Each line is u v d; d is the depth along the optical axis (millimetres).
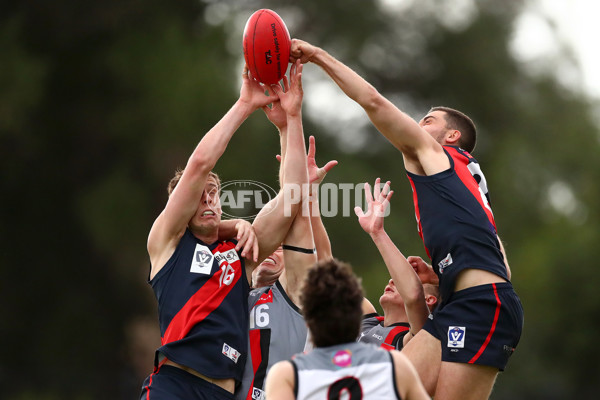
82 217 75500
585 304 90688
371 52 96688
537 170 95250
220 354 20109
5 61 73125
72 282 80812
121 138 75938
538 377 95125
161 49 75750
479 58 98375
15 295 80312
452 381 20672
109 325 80438
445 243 21094
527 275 91438
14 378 79375
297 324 21625
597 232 93125
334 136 91938
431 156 21719
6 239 79875
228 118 21656
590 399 95438
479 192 21672
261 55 21750
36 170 78750
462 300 20812
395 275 22578
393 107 21750
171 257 20906
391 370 15422
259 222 21984
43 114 77250
